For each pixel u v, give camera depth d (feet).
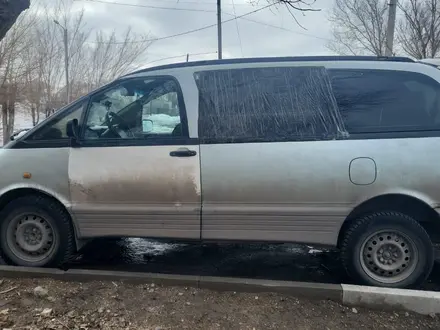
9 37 66.28
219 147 11.28
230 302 9.86
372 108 11.17
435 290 11.55
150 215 11.75
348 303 9.98
